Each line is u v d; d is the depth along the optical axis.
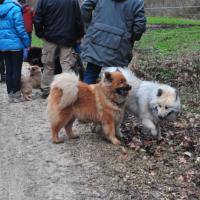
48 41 11.04
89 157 7.80
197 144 8.59
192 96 11.49
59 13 10.73
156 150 8.25
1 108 11.16
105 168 7.43
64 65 11.14
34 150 8.29
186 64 14.10
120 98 8.05
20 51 11.27
